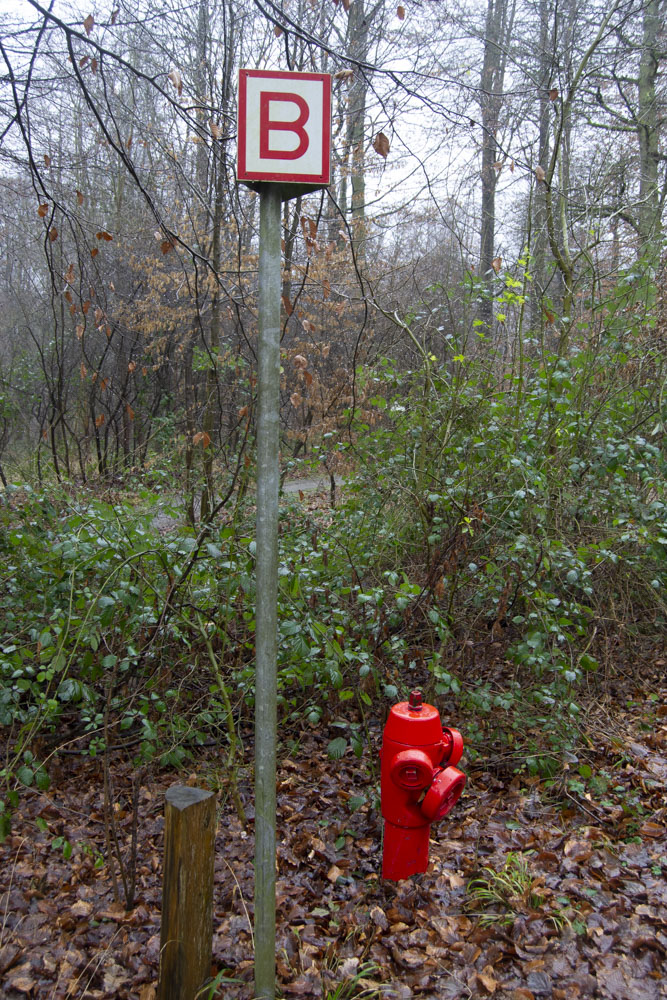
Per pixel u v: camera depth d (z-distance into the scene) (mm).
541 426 5957
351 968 2992
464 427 6055
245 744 5016
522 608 5590
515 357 7219
